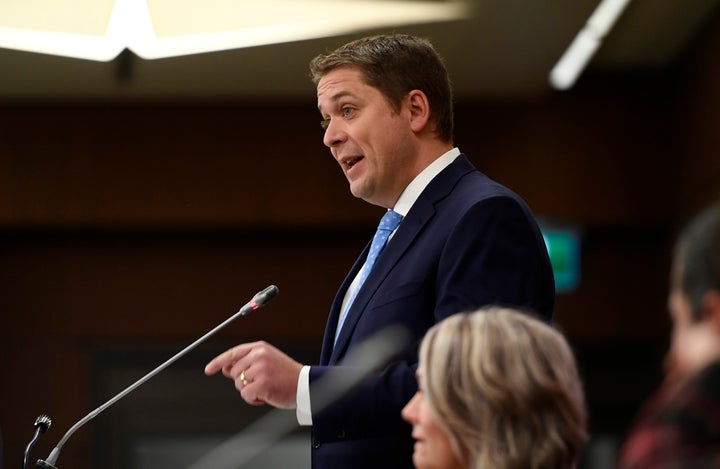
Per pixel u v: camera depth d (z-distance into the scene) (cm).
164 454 1579
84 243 1645
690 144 1531
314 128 1598
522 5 1244
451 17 1274
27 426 1611
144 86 1517
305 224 1602
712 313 306
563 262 1645
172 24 1287
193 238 1648
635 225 1630
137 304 1638
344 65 609
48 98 1559
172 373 1617
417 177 600
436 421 375
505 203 556
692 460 295
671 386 312
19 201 1573
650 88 1623
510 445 364
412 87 603
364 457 539
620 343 1672
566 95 1619
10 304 1633
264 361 529
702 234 311
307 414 531
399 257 570
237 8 1255
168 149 1589
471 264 544
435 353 380
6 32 1313
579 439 372
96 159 1581
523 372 370
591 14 1267
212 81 1500
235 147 1595
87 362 1625
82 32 1310
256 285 1648
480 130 1608
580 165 1616
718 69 1402
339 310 609
